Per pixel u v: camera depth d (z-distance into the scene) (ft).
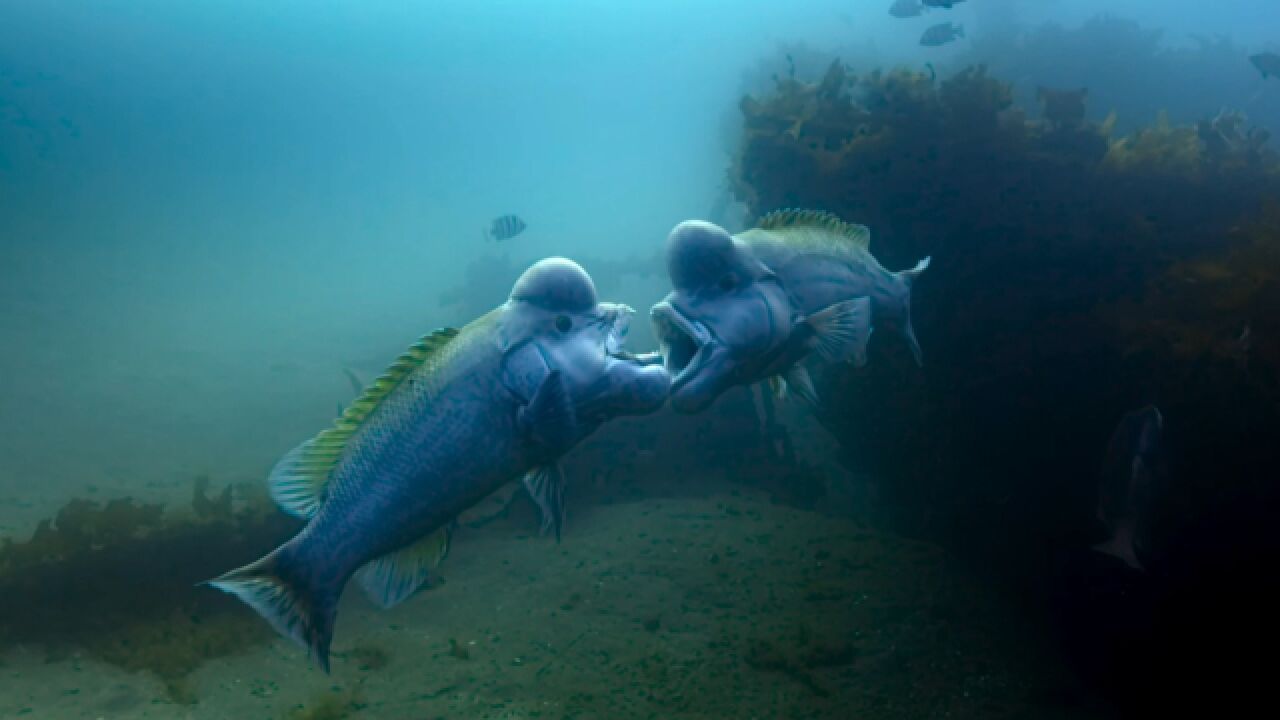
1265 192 21.26
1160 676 16.07
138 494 32.63
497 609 21.97
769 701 16.52
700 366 8.96
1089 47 57.36
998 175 21.72
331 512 7.25
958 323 21.57
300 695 18.29
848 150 23.08
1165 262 20.56
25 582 21.44
